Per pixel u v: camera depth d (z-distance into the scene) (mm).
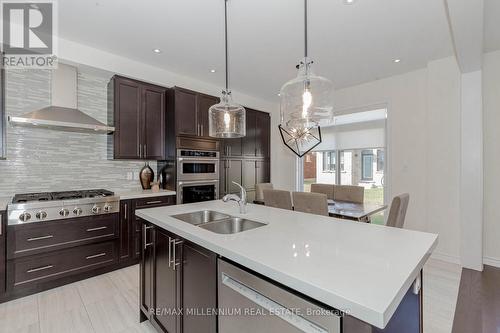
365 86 4250
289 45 2920
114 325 1959
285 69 3646
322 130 5891
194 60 3326
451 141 3229
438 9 2225
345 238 1363
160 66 3523
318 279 875
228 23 2461
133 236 3055
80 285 2590
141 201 3129
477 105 2994
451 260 3215
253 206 2381
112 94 3184
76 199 2607
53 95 2781
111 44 2885
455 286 2574
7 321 1986
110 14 2307
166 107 3637
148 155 3428
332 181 5762
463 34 2119
